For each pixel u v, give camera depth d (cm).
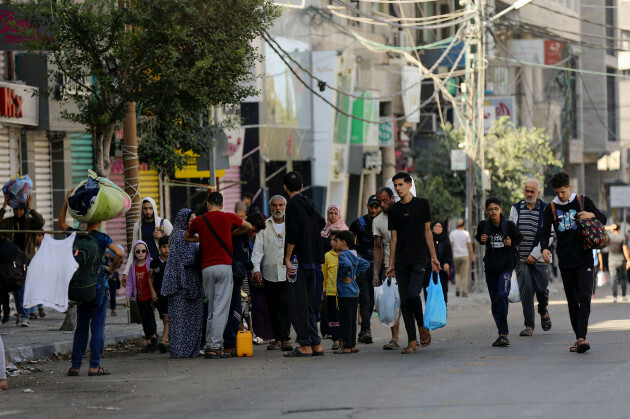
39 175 3912
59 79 3062
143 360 2303
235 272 2358
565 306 4066
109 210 2022
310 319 2294
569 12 11012
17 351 2366
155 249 2520
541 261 2669
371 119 6631
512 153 6544
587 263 2169
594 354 2108
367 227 2630
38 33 2920
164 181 4650
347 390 1680
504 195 6569
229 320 2366
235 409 1539
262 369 2033
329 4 6234
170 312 2342
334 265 2350
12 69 3694
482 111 5084
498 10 8775
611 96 12188
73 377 2019
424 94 7475
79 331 2050
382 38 7012
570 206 2192
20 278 1961
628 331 2662
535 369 1881
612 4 11962
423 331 2286
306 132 6041
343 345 2309
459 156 5072
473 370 1886
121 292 4378
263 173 5512
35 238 2997
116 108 2902
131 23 2819
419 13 7512
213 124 3953
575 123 11338
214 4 2834
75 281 1977
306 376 1884
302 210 2255
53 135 3972
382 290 2342
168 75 2808
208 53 2861
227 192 5288
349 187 6875
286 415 1469
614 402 1514
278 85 5669
